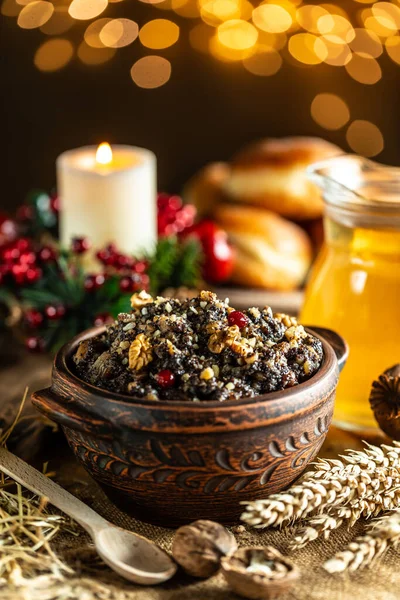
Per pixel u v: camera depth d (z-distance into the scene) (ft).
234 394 1.97
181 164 5.33
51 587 1.94
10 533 2.05
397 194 2.53
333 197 2.46
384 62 4.61
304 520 2.14
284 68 4.88
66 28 4.63
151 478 1.99
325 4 4.30
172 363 2.01
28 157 5.28
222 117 5.13
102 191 3.18
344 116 4.88
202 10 4.38
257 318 2.14
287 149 3.61
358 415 2.48
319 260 2.64
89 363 2.11
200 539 1.93
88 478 2.32
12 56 4.93
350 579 1.98
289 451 2.01
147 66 4.83
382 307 2.43
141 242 3.26
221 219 3.49
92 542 2.08
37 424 2.43
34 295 2.96
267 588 1.85
